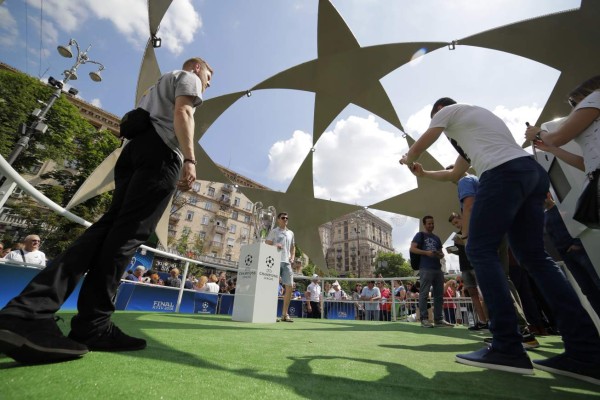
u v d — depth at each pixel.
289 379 0.90
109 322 1.17
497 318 1.33
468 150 1.61
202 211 49.53
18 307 0.87
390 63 10.14
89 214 22.23
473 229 1.48
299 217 14.58
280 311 8.23
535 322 3.16
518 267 3.27
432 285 4.27
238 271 4.00
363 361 1.29
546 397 0.87
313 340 1.97
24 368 0.82
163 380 0.79
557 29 7.35
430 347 1.93
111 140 27.42
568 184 2.15
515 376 1.15
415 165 2.12
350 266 75.88
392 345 1.92
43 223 20.98
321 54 10.15
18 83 21.38
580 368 1.16
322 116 12.50
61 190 22.41
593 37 7.11
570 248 2.31
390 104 11.47
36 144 21.47
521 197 1.41
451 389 0.91
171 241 38.56
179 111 1.32
